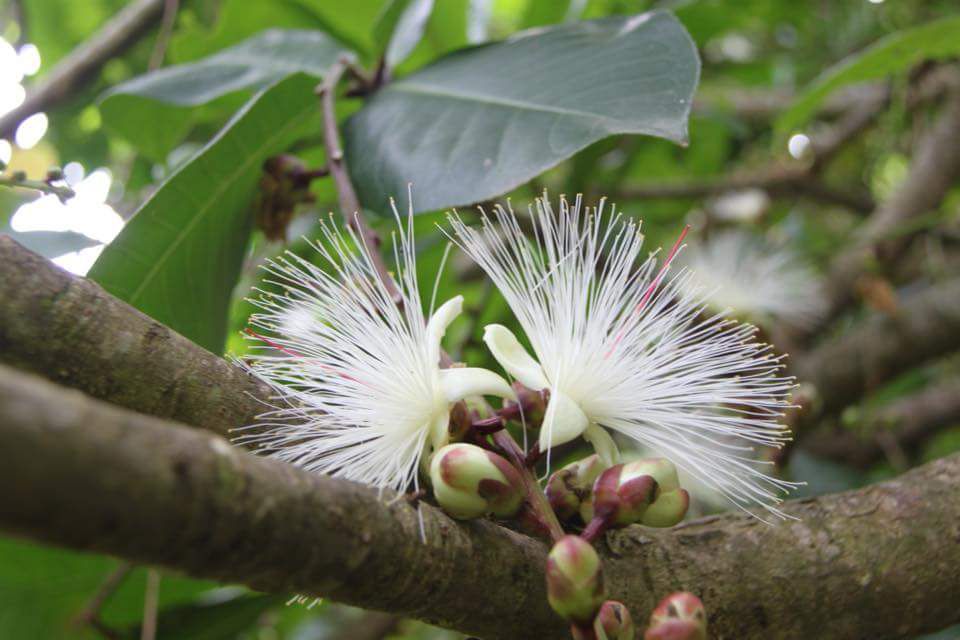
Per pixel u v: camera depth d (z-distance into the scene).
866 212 0.75
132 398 0.30
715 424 0.33
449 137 0.39
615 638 0.28
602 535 0.31
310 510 0.25
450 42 0.54
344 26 0.56
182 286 0.39
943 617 0.32
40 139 0.73
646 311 0.33
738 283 0.55
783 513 0.33
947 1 0.71
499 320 0.51
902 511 0.33
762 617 0.31
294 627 0.67
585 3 0.56
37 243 0.43
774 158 0.76
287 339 0.33
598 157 0.54
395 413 0.31
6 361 0.30
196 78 0.49
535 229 0.34
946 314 0.60
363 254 0.33
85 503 0.22
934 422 0.61
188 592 0.43
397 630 0.56
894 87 0.68
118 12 0.76
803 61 0.76
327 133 0.40
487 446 0.30
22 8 0.70
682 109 0.36
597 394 0.31
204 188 0.39
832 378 0.60
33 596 0.42
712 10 0.60
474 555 0.29
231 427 0.31
